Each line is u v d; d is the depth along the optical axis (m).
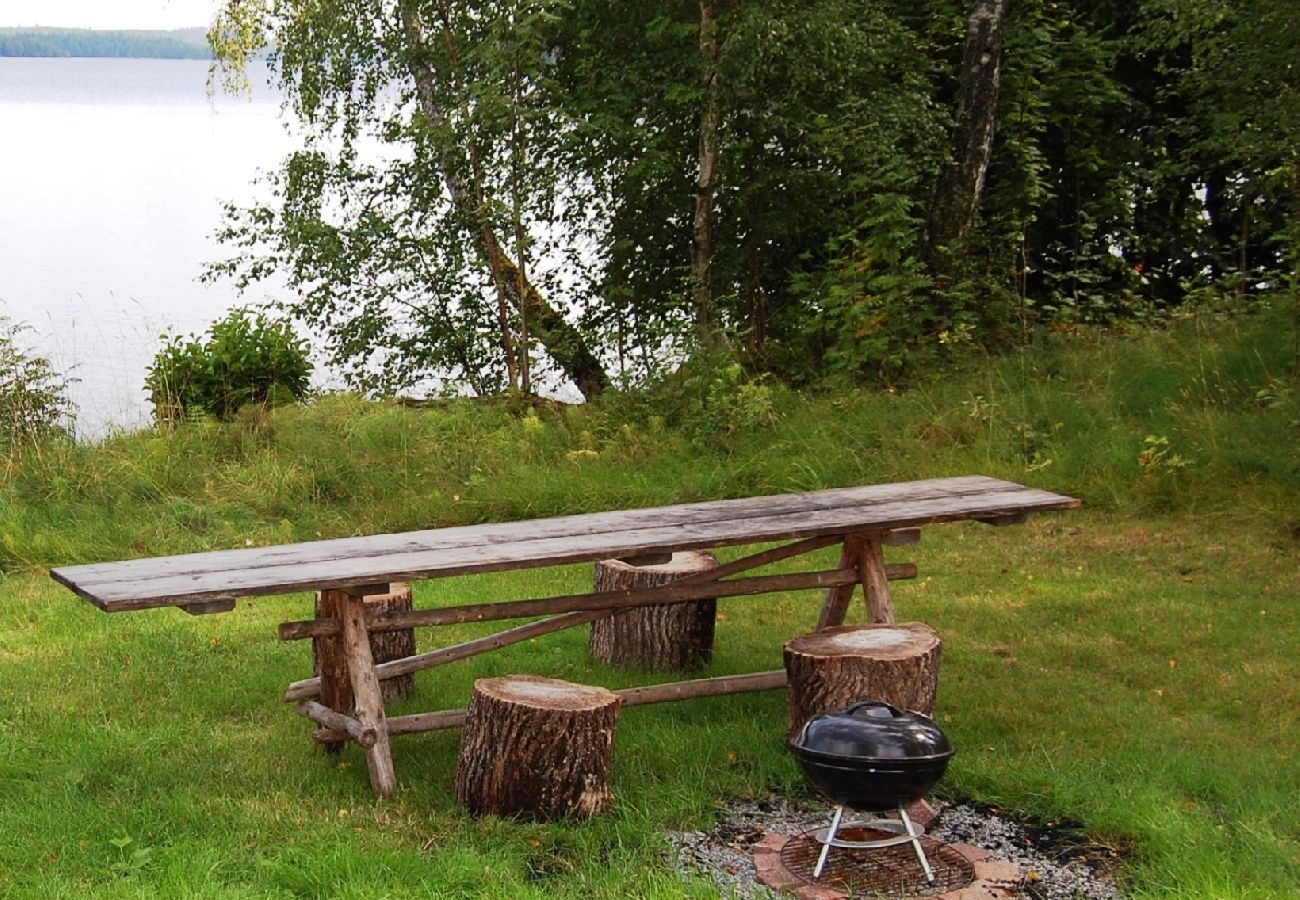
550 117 12.73
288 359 12.49
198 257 35.56
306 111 14.30
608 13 12.97
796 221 13.34
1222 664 6.39
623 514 5.64
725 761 5.09
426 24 13.61
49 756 5.18
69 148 88.56
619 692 5.25
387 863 4.06
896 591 7.88
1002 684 6.11
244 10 15.77
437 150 12.93
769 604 7.73
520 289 13.01
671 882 3.96
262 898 3.83
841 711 4.13
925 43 13.87
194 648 6.81
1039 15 13.72
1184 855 4.16
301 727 5.59
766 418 10.84
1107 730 5.47
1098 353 11.36
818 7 12.41
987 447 10.10
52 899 3.81
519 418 11.62
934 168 13.04
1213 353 10.69
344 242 13.38
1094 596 7.58
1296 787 4.80
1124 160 14.56
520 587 8.10
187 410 11.52
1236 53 11.06
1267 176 11.82
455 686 6.18
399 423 10.95
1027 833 4.49
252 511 9.71
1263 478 9.29
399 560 4.71
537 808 4.46
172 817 4.48
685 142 13.46
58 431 10.54
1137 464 9.63
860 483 9.89
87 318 21.73
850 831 4.38
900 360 11.77
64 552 8.77
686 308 12.80
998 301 12.42
